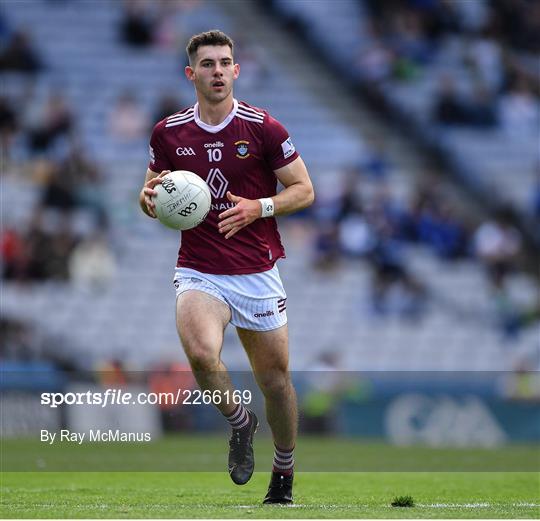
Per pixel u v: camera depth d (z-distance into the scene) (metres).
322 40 90.81
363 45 90.31
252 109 23.03
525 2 94.31
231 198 22.31
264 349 23.03
